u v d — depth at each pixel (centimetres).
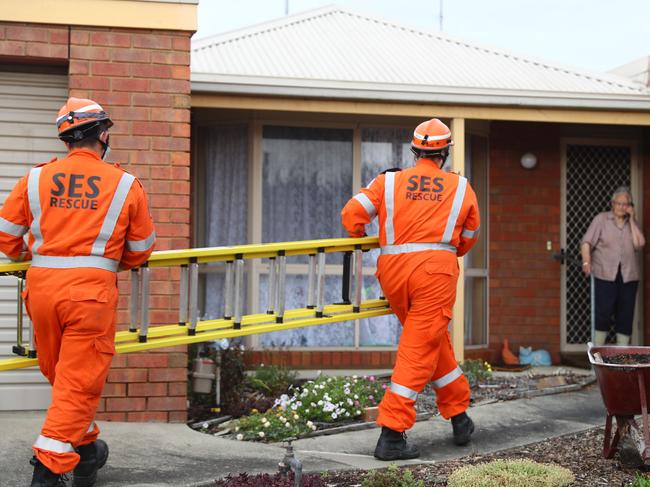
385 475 468
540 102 851
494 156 980
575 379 842
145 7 631
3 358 632
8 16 610
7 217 417
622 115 877
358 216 539
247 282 905
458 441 571
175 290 635
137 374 628
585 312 1001
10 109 640
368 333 921
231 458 532
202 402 705
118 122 631
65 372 407
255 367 873
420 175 536
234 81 798
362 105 831
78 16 620
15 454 517
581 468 517
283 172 917
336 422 638
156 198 636
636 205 1015
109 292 415
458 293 840
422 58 1037
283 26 1140
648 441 496
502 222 979
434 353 533
